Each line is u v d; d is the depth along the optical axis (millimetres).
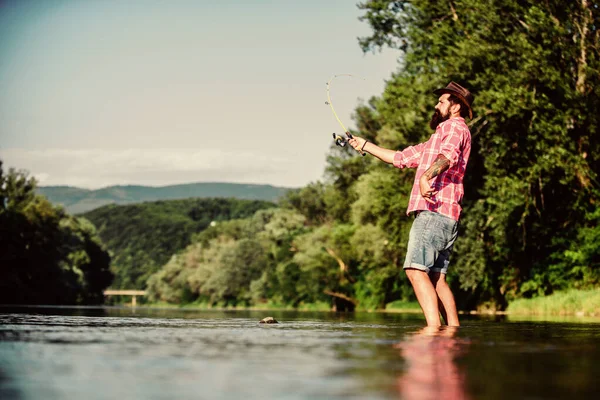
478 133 21188
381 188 27609
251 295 83250
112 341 2551
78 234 88312
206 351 2188
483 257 24578
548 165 18641
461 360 1985
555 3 19516
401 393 1358
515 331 3713
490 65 19922
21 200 55875
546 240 23141
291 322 4895
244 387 1420
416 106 22000
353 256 52406
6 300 47906
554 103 19906
